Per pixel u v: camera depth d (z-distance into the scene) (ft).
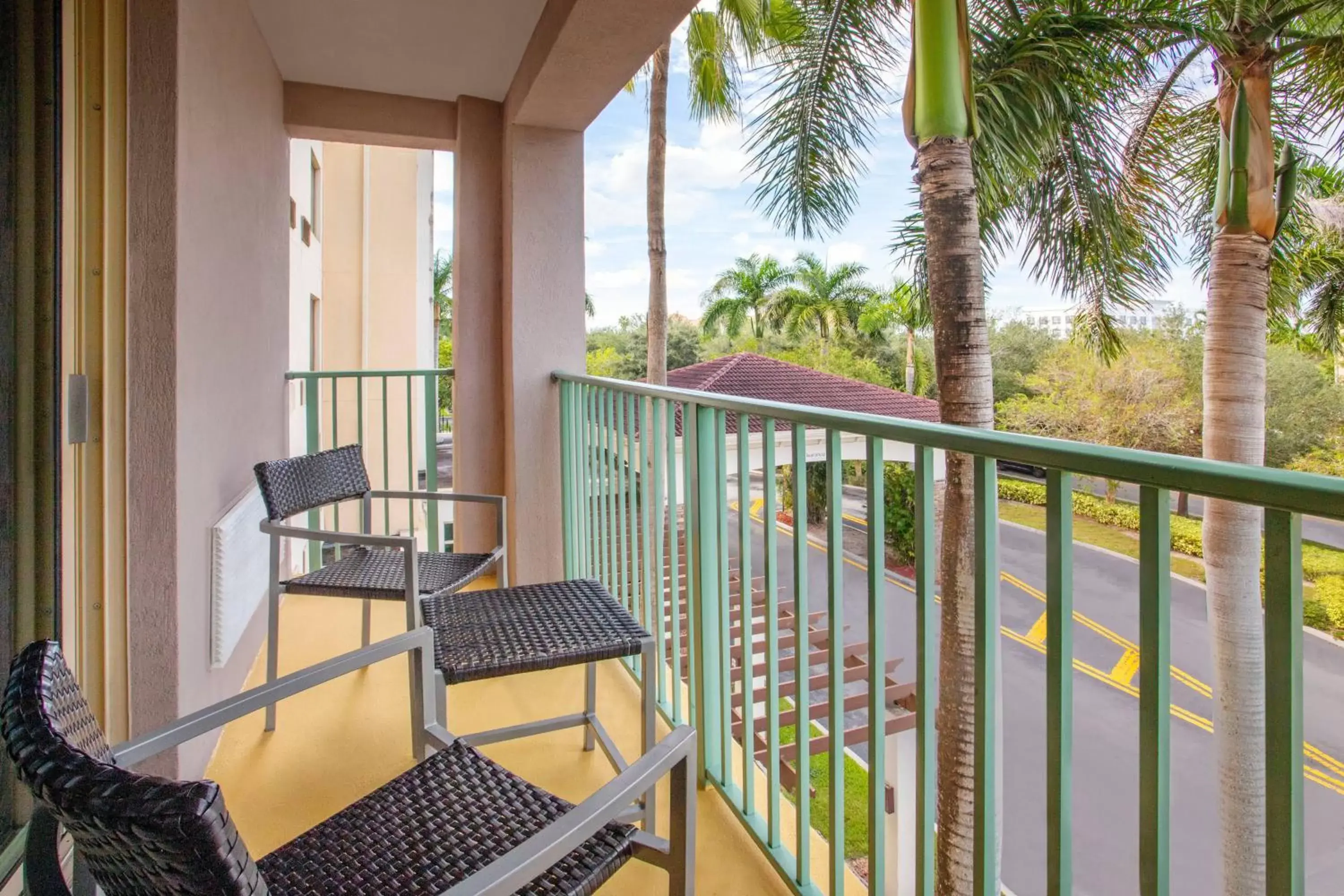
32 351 4.36
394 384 31.42
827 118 16.90
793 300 73.31
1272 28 16.44
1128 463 2.43
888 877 12.19
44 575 4.47
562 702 7.59
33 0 4.26
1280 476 1.98
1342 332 24.32
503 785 3.62
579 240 10.52
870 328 72.13
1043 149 15.79
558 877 3.03
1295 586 2.00
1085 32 15.42
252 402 8.30
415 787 3.60
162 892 1.67
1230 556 15.46
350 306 31.19
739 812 5.52
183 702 5.70
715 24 28.89
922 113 12.40
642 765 2.96
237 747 6.63
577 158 10.48
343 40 9.23
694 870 3.19
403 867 3.08
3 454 4.21
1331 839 16.94
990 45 15.43
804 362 73.77
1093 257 18.16
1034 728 22.77
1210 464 2.19
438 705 4.99
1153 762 2.47
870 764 3.92
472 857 3.15
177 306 5.52
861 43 16.30
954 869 11.79
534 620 5.46
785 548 36.58
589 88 8.94
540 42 8.46
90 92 5.04
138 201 5.41
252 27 8.45
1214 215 18.22
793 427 4.52
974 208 12.42
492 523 11.19
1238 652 15.34
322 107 10.59
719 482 5.80
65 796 1.63
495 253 11.07
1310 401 26.16
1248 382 17.74
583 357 10.57
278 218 9.99
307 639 9.29
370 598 6.50
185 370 5.72
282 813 5.70
